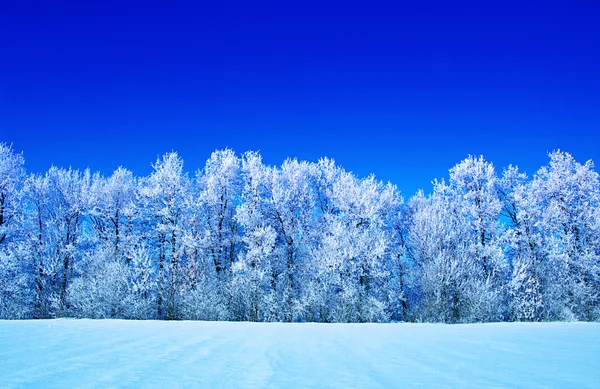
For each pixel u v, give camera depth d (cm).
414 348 639
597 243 2573
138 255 2358
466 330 988
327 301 2278
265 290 2373
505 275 2512
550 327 1099
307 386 349
